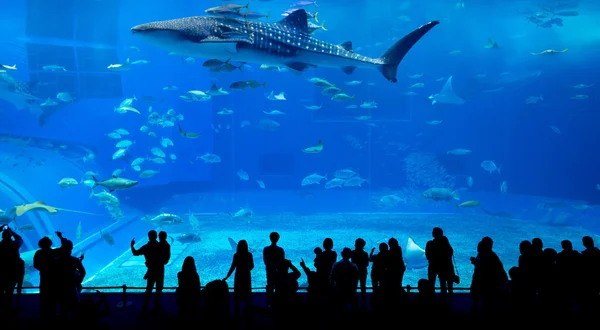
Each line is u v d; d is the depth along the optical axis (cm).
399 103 3080
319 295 541
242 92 3002
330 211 2258
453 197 1364
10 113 2300
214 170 3034
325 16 3167
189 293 513
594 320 543
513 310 552
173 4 2744
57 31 2491
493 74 3152
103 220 2081
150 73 3030
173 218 1283
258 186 3017
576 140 3086
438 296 681
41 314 552
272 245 620
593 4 2697
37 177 1880
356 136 2992
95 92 2683
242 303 682
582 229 1742
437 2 2838
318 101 3008
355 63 950
